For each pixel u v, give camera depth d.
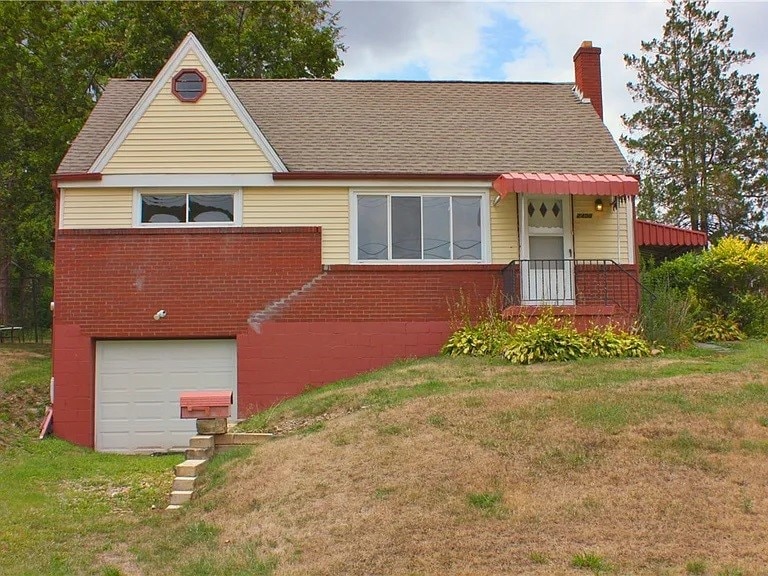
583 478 7.12
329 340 13.77
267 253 13.83
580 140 15.98
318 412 10.42
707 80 34.31
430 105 17.14
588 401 9.26
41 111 24.06
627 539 5.95
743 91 34.16
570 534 6.08
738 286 16.25
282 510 7.15
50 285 33.47
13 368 16.92
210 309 13.63
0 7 23.47
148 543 6.84
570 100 17.81
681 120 34.56
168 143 13.88
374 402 10.27
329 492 7.35
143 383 13.62
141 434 13.50
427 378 11.48
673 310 14.05
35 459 11.03
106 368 13.59
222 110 13.99
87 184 13.70
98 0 26.86
